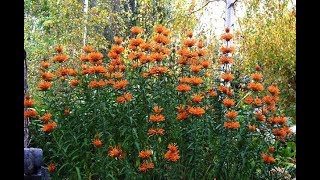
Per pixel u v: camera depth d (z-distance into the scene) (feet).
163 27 13.32
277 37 26.58
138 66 13.05
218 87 12.39
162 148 11.91
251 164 11.71
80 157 12.13
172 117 12.27
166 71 12.67
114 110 12.47
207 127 11.68
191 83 12.03
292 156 15.85
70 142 11.99
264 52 26.58
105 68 13.48
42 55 28.30
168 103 12.50
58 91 13.41
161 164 11.68
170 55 13.67
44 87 12.52
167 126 12.25
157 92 12.55
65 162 11.85
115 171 11.62
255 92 12.33
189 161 11.19
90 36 33.96
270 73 26.43
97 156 11.38
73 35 32.37
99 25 35.73
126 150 12.26
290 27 26.76
